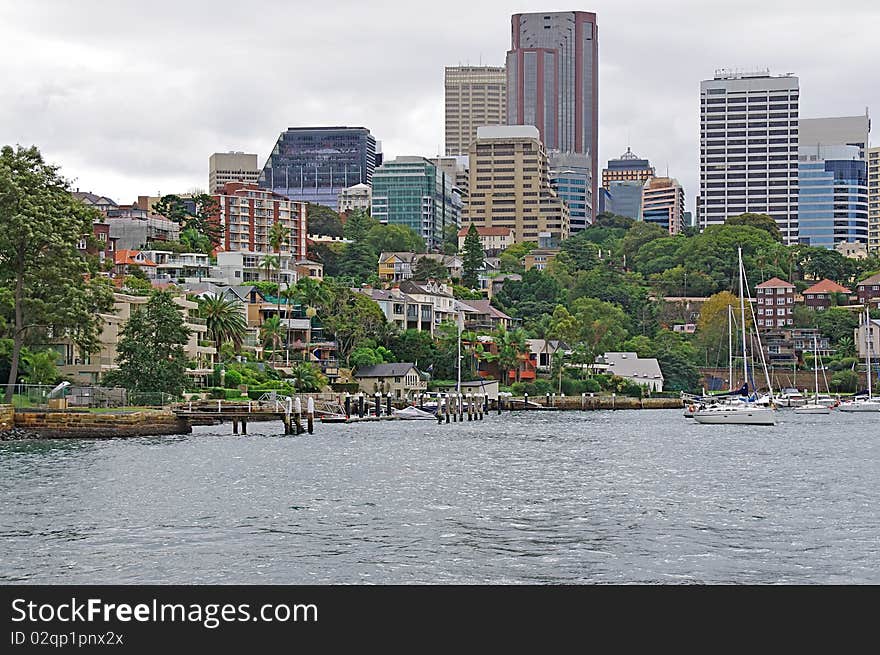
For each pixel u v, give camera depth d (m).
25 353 128.62
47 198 116.00
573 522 59.28
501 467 87.81
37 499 64.69
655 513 62.56
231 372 174.38
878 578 47.50
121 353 146.88
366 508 63.44
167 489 69.81
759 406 177.88
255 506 63.53
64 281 115.50
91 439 109.19
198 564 48.88
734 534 56.00
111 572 47.62
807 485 77.12
